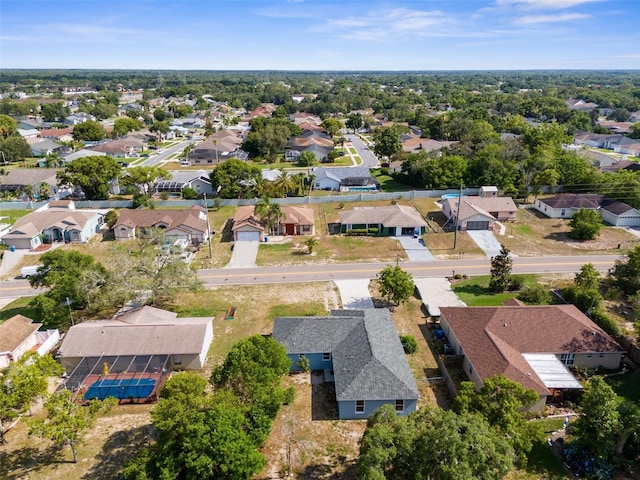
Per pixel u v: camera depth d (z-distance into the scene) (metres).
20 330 48.88
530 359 43.47
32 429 32.06
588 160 115.06
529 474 32.97
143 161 142.50
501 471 26.25
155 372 44.59
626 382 43.06
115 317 52.44
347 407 38.31
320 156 144.00
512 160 108.38
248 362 36.28
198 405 32.62
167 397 34.09
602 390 33.25
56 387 43.22
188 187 105.31
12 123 173.75
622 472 32.94
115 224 83.44
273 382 36.38
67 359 45.03
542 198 99.44
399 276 55.91
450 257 73.38
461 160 108.12
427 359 47.47
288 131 156.00
